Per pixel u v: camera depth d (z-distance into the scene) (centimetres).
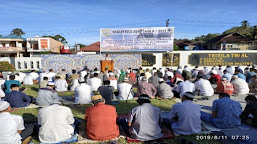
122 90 646
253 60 1736
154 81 777
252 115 416
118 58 1573
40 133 330
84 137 358
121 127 412
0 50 3328
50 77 965
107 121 344
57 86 775
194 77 1208
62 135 335
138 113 342
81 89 591
